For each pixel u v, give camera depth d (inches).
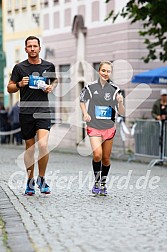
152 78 1008.2
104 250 320.8
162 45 928.3
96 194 518.0
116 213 432.5
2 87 1838.1
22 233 364.5
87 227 382.3
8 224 393.1
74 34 1358.3
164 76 1011.3
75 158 1005.2
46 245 333.1
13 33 1694.1
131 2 876.0
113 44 1226.0
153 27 911.7
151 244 334.3
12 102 1659.7
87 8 1314.0
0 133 1467.8
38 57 502.0
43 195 520.7
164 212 437.7
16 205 468.4
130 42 1179.3
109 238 350.0
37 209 450.3
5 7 1737.2
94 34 1288.1
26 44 499.2
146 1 864.9
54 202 482.9
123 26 1190.9
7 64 1736.0
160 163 880.3
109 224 391.9
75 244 335.3
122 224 391.9
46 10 1498.5
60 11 1429.6
